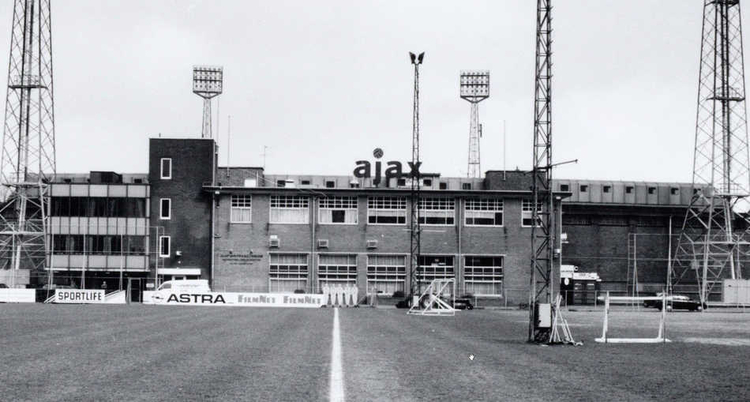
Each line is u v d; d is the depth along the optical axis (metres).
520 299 80.44
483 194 81.06
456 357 21.66
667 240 98.56
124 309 53.34
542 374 18.03
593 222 97.69
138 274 81.31
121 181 87.50
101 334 28.09
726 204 89.19
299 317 44.06
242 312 50.31
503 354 23.22
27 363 18.55
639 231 98.19
